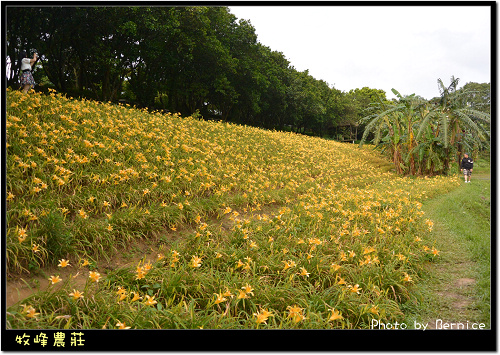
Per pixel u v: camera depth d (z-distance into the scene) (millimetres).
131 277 2850
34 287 2650
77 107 6719
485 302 2834
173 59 17391
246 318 2600
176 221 4148
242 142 10656
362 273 3270
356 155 17203
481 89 12852
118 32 13203
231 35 21375
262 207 5922
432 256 3992
